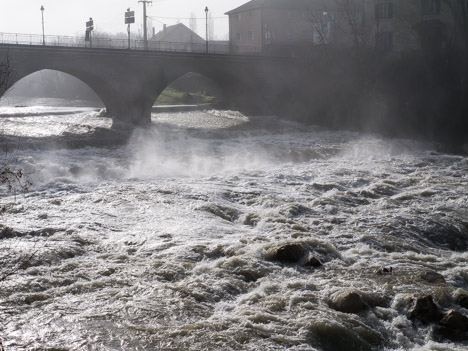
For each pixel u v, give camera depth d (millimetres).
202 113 60906
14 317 10766
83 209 18938
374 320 11031
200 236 16109
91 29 59594
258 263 13695
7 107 70562
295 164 30594
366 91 54125
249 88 58406
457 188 23922
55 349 9617
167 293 11945
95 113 57156
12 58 42656
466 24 52750
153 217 18156
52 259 13969
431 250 16406
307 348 9797
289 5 78062
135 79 49875
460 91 49656
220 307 11422
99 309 11164
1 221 17031
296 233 16641
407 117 49406
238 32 86188
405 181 25391
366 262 14438
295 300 11633
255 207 20422
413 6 58469
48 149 33812
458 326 10898
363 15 59094
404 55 55188
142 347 9727
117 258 14164
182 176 25891
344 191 22859
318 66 58750
